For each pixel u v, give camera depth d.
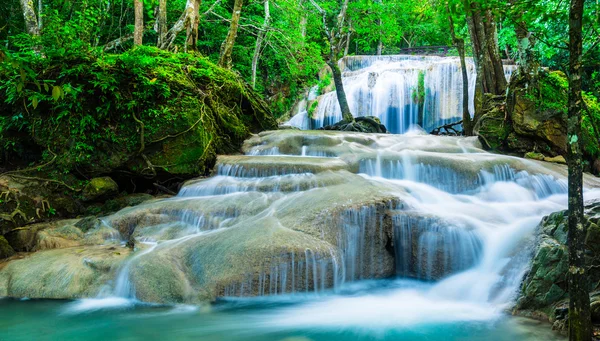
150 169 8.32
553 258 4.65
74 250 6.33
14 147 8.14
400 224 6.25
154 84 8.38
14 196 7.14
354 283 6.05
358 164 8.64
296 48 18.88
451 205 7.00
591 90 13.67
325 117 19.98
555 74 10.76
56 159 7.85
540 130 10.08
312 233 5.75
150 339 4.37
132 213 7.03
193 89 9.31
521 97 10.37
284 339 4.34
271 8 21.05
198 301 5.19
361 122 14.72
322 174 7.77
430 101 18.58
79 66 7.80
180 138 8.53
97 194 7.84
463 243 5.90
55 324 4.73
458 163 8.30
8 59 3.62
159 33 12.55
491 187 8.00
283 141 10.09
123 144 8.14
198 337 4.41
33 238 6.84
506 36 19.25
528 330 4.28
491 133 10.88
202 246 5.81
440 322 4.66
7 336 4.45
